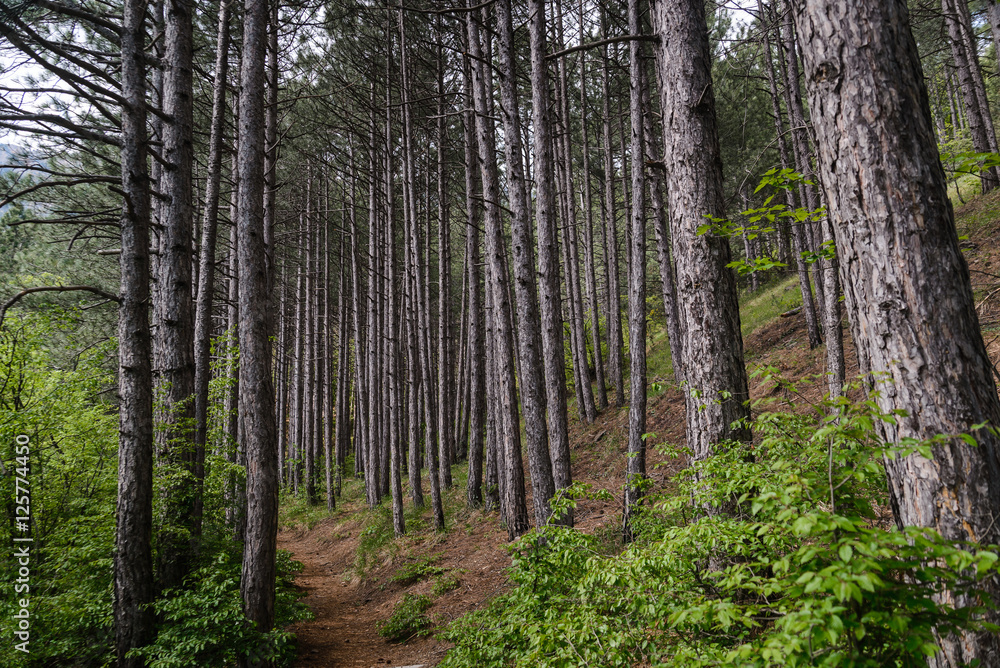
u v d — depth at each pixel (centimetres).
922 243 245
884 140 255
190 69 768
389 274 1424
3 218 1046
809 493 244
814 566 191
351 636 862
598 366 1752
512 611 445
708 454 444
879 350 254
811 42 283
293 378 2700
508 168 837
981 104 1315
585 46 571
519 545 438
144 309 607
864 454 240
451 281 2783
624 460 1321
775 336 1448
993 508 221
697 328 467
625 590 313
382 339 1969
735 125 1634
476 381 1420
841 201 271
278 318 2572
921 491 237
